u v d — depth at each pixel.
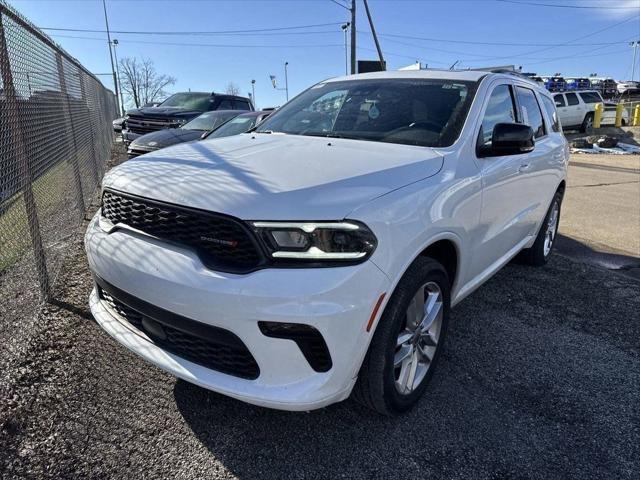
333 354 2.14
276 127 3.73
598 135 20.88
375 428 2.59
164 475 2.25
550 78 35.12
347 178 2.38
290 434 2.53
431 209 2.54
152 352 2.43
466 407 2.78
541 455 2.44
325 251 2.10
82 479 2.20
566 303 4.26
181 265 2.22
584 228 7.11
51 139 5.11
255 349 2.12
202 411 2.68
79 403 2.69
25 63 4.08
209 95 13.30
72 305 3.82
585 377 3.13
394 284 2.29
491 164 3.29
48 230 4.83
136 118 11.80
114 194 2.64
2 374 2.89
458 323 3.82
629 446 2.51
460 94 3.44
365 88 3.78
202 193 2.27
